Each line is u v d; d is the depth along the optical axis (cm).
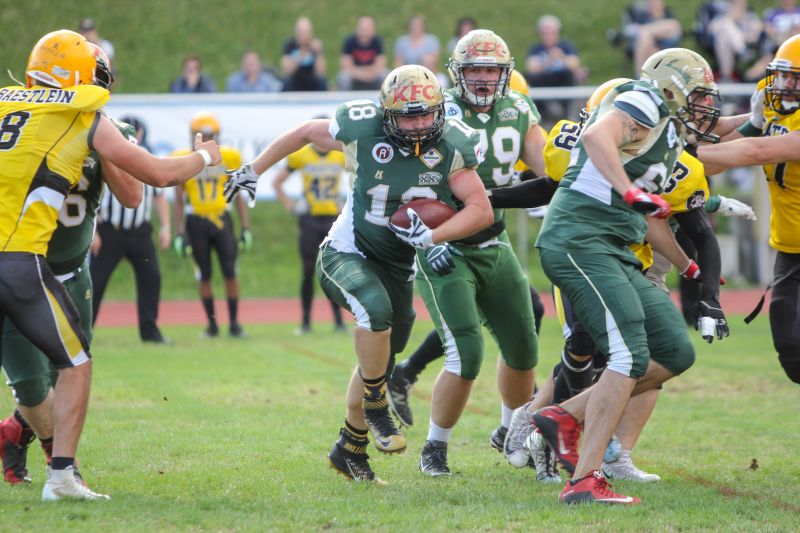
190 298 5128
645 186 1570
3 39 6425
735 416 2355
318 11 7362
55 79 1533
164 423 2183
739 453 1977
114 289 5175
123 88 6519
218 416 2270
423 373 2972
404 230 1611
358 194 1681
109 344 3544
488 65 1795
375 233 1686
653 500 1562
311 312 4322
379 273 1731
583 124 1755
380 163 1644
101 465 1789
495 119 1859
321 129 1722
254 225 5722
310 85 5484
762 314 4325
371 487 1658
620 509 1491
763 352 3372
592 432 1536
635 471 1764
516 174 1902
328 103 4731
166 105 4647
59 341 1482
